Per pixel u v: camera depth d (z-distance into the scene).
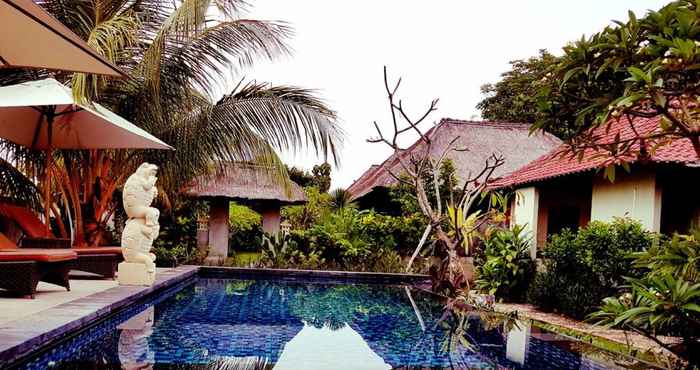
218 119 12.41
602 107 3.80
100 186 11.83
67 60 5.64
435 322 7.86
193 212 18.17
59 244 8.64
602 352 5.84
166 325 6.65
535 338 6.66
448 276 11.11
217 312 8.04
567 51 3.89
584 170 10.70
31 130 10.37
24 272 6.67
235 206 27.62
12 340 4.11
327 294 11.08
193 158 12.05
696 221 11.04
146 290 7.95
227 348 5.43
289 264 14.85
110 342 5.46
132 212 8.54
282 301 9.74
